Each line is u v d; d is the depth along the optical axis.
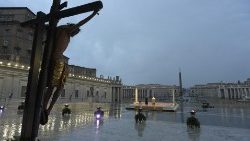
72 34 3.12
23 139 2.58
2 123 16.64
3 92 39.91
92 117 24.69
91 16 2.87
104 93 82.06
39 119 2.77
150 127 17.02
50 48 2.84
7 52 50.03
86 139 11.47
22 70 44.66
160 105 40.09
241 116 28.89
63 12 2.86
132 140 11.42
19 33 52.19
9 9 54.72
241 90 125.94
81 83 66.38
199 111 39.03
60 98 54.84
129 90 135.50
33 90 2.70
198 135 13.46
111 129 15.49
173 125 18.39
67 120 21.05
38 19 2.86
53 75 2.87
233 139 12.23
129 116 27.52
